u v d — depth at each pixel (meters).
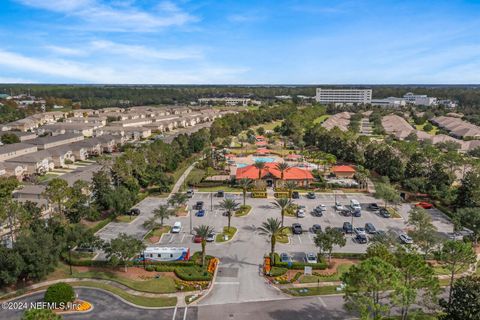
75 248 76.00
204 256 70.38
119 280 65.50
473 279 49.03
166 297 60.59
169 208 103.62
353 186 127.00
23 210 71.62
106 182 98.56
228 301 59.44
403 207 107.75
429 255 73.88
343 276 47.75
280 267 70.31
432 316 53.50
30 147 158.25
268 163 142.75
